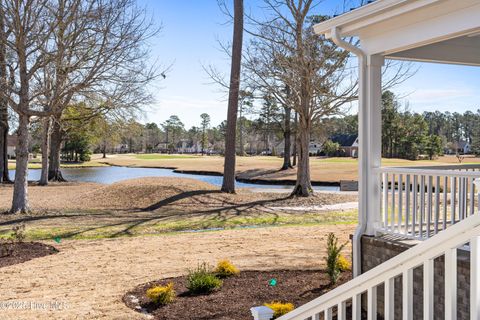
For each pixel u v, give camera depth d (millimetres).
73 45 13078
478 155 57906
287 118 35406
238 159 57562
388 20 5238
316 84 16828
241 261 8273
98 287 6797
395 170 5520
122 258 8703
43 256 8945
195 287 6391
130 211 15844
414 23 5156
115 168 48500
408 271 2211
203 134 97625
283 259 8367
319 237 10664
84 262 8398
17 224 12406
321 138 29688
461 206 5125
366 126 5852
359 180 5852
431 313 2092
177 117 107062
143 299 6191
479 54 6504
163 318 5438
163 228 12352
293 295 6133
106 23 13242
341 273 7125
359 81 5867
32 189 23484
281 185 28781
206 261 8336
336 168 37188
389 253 5371
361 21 5410
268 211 15656
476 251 1826
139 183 19906
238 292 6355
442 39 4977
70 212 14961
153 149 101562
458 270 4180
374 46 5711
